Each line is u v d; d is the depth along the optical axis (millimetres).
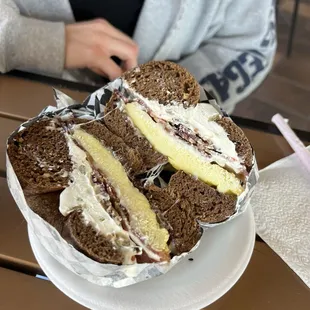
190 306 636
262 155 849
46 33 1041
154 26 1174
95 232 626
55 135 696
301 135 900
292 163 826
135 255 625
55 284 645
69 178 666
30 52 1032
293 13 1560
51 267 655
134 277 618
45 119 705
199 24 1191
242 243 698
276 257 722
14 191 658
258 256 721
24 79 941
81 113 733
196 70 1178
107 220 638
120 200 667
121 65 1130
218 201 696
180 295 642
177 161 713
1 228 713
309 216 761
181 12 1145
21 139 688
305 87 1276
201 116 708
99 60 1068
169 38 1173
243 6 1221
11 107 883
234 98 1128
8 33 1017
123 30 1217
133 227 652
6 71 955
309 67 1359
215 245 696
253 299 677
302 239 735
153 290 644
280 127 881
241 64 1195
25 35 1026
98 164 687
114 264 600
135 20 1204
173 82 706
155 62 714
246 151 704
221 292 653
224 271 670
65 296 660
